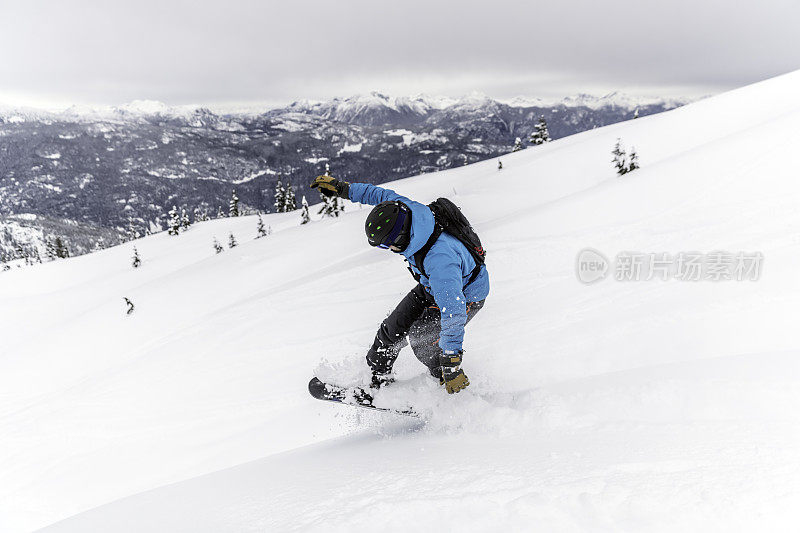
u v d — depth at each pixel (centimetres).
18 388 1447
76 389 897
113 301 2333
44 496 530
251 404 572
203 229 7144
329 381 308
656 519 123
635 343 348
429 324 281
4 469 628
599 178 2922
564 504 138
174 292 2177
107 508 252
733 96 3431
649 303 431
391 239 242
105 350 1625
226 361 748
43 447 654
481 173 5181
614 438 196
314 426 448
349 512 161
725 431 177
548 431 226
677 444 171
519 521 135
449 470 183
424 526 143
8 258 11881
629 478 147
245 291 1967
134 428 627
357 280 991
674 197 859
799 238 496
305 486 205
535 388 301
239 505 199
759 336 310
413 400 287
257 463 312
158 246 6391
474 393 302
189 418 598
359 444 283
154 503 238
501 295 596
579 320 438
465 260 257
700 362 267
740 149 1001
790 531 111
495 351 400
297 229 3241
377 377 305
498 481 163
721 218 664
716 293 404
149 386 755
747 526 115
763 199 695
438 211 258
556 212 1016
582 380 290
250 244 3053
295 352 702
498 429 245
